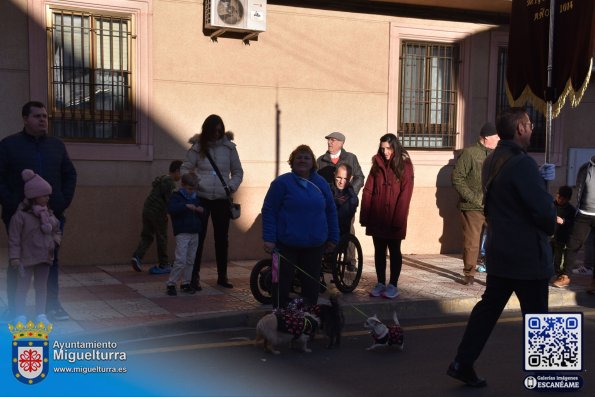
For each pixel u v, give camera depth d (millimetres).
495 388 5094
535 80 8188
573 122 11789
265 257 10109
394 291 7750
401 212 7570
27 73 8719
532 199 4629
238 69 9758
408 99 10969
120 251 9289
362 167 10602
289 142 10125
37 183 5875
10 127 8672
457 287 8492
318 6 10172
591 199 8469
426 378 5320
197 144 7891
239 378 5230
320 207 6078
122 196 9234
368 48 10508
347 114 10453
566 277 8828
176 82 9445
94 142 9125
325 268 7855
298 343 6016
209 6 9203
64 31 8922
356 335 6672
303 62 10125
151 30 9242
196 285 7754
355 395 4895
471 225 8617
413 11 10789
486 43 11242
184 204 7434
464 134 11188
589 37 7453
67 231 9008
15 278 6113
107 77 9172
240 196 9891
